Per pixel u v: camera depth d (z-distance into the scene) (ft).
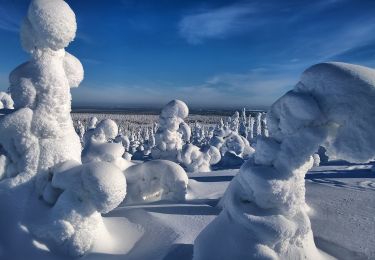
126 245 20.93
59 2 19.11
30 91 19.24
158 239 21.06
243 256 15.29
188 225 23.25
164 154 65.51
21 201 19.15
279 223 15.52
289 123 15.47
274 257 15.24
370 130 13.53
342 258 19.62
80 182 18.49
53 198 19.61
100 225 19.84
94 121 75.25
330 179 41.45
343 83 13.96
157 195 31.27
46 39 18.85
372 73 14.05
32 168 19.66
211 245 16.48
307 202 28.32
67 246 18.38
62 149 20.22
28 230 18.30
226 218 16.85
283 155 15.84
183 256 18.97
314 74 14.73
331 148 15.26
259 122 137.49
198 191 34.50
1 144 20.22
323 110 14.79
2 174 19.81
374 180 40.34
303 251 16.69
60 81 19.74
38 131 19.70
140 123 294.05
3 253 16.83
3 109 21.25
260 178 15.75
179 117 65.87
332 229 22.70
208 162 62.28
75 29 19.56
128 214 25.21
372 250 19.36
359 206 27.61
